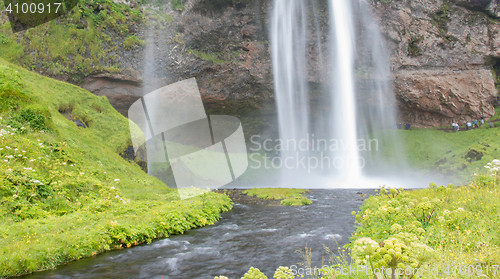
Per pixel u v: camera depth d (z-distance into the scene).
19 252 5.46
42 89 17.05
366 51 38.56
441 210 6.50
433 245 4.80
